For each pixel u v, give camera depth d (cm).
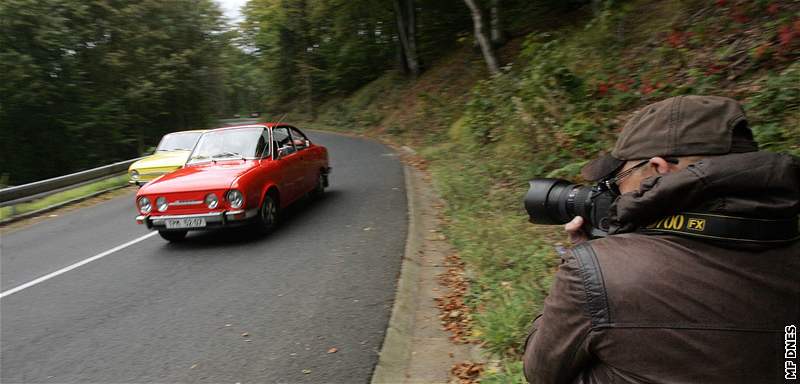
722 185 93
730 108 104
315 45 4319
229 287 543
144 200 706
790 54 644
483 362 355
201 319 463
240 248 696
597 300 102
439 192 984
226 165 771
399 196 994
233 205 690
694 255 98
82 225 1000
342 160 1691
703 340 94
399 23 3003
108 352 411
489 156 1084
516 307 378
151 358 394
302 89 4681
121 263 677
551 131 850
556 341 112
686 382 95
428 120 2295
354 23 3353
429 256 622
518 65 1722
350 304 472
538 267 462
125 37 2536
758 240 95
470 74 2339
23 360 408
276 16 4225
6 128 2097
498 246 554
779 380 93
